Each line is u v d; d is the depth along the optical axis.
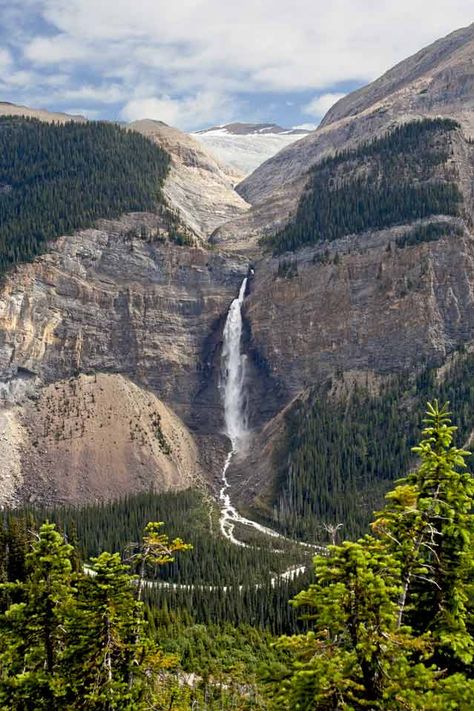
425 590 24.88
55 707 26.72
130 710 27.08
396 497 24.78
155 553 28.12
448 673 23.94
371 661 20.50
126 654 28.31
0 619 27.97
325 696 19.97
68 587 27.91
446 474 24.55
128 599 27.64
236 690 71.06
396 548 23.97
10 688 26.81
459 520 24.22
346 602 20.55
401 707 19.70
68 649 27.38
